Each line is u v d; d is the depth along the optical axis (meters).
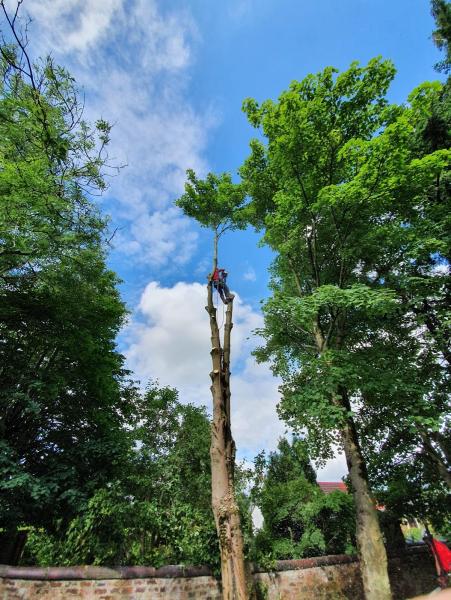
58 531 9.65
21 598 6.78
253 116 12.16
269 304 9.98
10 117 8.21
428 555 12.53
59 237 10.21
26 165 8.56
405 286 10.41
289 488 15.12
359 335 13.05
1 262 11.12
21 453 11.83
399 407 10.59
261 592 8.73
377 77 10.25
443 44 13.62
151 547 8.58
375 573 8.52
